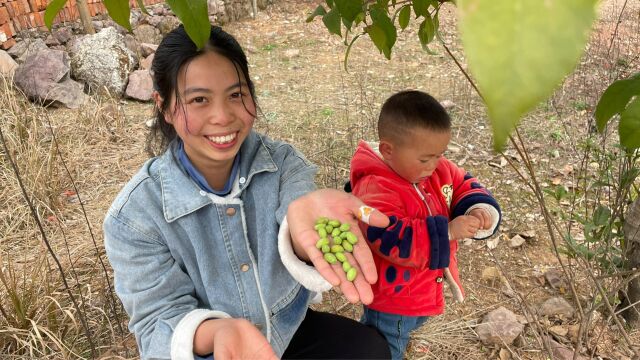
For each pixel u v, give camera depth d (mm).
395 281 1948
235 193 1600
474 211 1987
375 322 2100
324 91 5898
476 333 2629
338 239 1402
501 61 265
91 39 5938
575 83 4703
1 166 3990
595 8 271
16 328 2592
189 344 1312
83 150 4504
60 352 2568
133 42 6879
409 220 1814
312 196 1550
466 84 5582
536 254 3184
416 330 2670
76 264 3195
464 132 4633
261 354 1162
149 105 5766
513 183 3869
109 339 2686
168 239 1546
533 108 266
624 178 2029
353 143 4555
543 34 265
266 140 1749
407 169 1842
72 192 4027
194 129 1422
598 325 2578
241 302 1625
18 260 3270
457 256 3221
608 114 942
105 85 5770
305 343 1895
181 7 684
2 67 5281
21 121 4402
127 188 1587
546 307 2734
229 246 1602
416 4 1438
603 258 2316
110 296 2871
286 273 1688
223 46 1395
